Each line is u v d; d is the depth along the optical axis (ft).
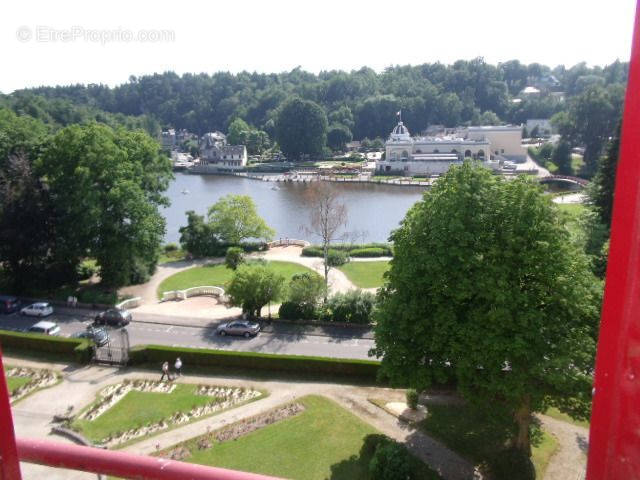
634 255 8.31
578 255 80.18
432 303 81.92
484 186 81.82
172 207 379.35
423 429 94.27
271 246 251.19
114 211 178.09
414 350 84.43
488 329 75.72
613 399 8.85
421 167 509.35
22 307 169.99
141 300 177.58
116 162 179.63
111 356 128.98
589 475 9.34
